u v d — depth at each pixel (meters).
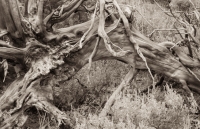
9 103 4.25
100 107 4.87
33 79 4.33
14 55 4.39
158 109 4.03
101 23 4.51
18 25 4.30
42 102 4.23
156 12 7.24
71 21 6.55
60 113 4.20
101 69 5.45
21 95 4.26
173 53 4.92
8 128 4.16
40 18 4.37
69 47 4.53
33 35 4.43
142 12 7.05
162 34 6.41
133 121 4.02
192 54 4.93
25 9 4.50
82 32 4.68
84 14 6.49
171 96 4.27
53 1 5.12
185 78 4.77
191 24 5.04
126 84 4.73
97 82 5.25
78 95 5.05
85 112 4.75
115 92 4.62
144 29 6.48
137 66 4.82
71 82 5.11
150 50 4.75
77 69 4.71
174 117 4.11
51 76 4.53
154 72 5.32
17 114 4.21
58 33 4.59
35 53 4.46
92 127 3.88
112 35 4.71
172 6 5.57
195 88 4.84
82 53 4.63
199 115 4.58
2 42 4.43
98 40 4.52
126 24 4.62
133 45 4.70
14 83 4.45
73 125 4.20
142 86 5.34
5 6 4.16
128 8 4.85
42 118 4.57
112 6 4.84
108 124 3.83
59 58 4.50
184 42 4.98
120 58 4.79
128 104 4.09
